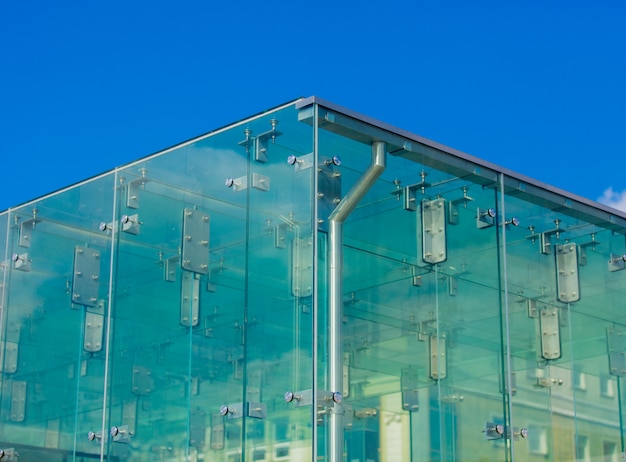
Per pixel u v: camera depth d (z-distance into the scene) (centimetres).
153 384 1127
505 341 1173
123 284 1185
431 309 1107
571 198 1290
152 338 1140
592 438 1234
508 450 1145
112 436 1151
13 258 1316
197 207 1129
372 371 1033
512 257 1203
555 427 1198
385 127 1098
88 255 1233
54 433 1212
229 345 1062
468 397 1120
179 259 1134
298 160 1039
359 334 1030
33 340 1266
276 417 1004
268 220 1054
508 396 1161
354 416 1007
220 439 1048
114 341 1178
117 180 1225
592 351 1263
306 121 1042
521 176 1237
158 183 1178
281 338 1018
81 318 1219
